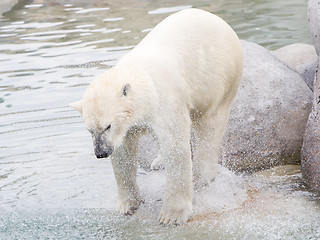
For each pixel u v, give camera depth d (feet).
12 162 36.68
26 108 44.42
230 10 75.10
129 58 28.12
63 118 42.45
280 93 37.99
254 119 36.83
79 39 63.93
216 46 30.40
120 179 30.30
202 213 30.42
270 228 28.45
